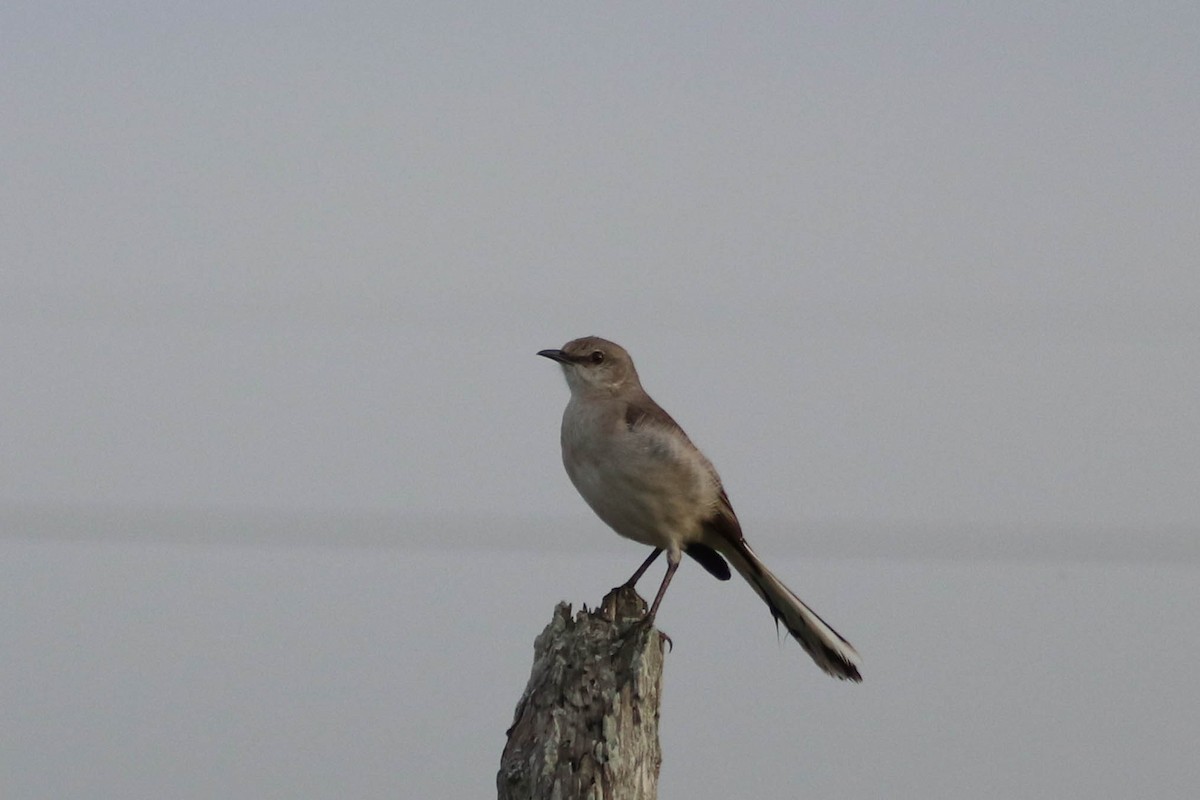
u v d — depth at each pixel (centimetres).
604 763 970
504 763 992
